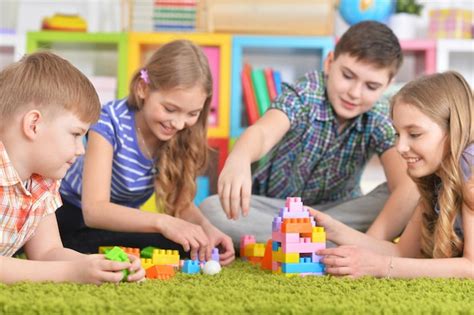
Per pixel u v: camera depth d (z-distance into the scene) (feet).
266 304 2.87
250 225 5.50
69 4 10.68
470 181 4.19
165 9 9.74
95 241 5.51
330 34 9.61
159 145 5.50
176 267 4.38
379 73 5.62
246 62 10.43
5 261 3.44
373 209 5.76
